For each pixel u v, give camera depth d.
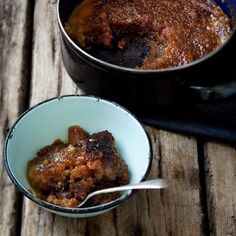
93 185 0.77
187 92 0.84
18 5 1.00
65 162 0.78
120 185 0.78
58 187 0.77
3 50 0.95
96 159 0.77
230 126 0.88
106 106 0.83
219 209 0.82
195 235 0.79
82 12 0.95
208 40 0.93
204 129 0.87
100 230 0.79
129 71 0.81
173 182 0.83
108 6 0.96
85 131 0.84
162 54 0.93
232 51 0.85
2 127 0.87
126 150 0.82
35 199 0.73
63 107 0.83
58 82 0.92
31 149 0.81
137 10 0.96
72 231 0.78
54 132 0.83
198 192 0.83
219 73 0.83
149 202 0.81
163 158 0.85
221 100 0.89
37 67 0.93
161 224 0.80
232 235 0.80
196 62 0.81
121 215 0.80
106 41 0.94
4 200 0.81
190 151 0.86
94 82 0.85
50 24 0.98
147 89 0.84
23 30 0.97
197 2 0.97
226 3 0.96
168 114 0.89
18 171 0.78
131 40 0.96
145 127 0.88
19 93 0.90
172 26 0.94
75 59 0.85
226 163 0.86
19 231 0.79
